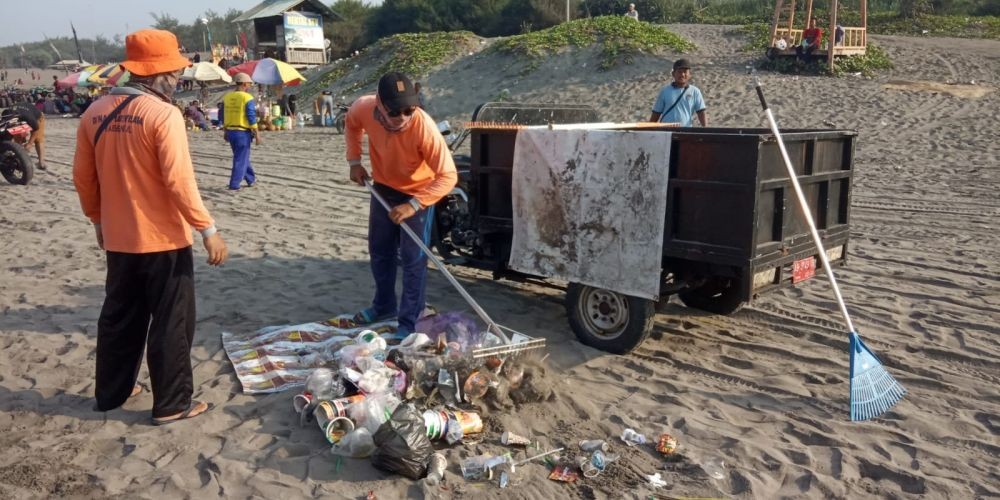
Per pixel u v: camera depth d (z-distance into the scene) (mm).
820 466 3861
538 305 6328
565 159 5168
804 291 6625
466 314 6016
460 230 6281
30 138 13125
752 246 4488
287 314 6012
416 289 5367
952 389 4688
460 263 6328
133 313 4188
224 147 19219
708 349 5383
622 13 41625
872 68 22172
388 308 5781
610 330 5293
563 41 26203
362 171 5586
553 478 3701
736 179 4508
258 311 6059
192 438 4004
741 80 21594
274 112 26766
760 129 5648
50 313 5996
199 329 5629
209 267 7391
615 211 4977
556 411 4387
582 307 5398
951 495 3588
